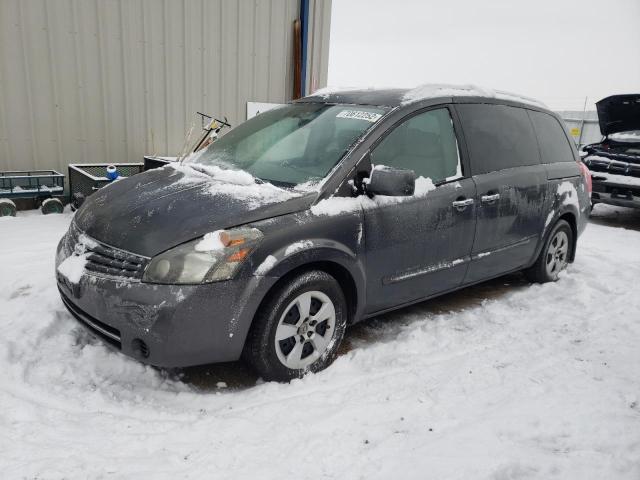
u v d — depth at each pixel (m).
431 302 4.48
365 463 2.34
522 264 4.66
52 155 7.11
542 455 2.40
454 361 3.36
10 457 2.28
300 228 2.95
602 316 4.22
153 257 2.71
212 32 8.12
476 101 4.20
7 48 6.54
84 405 2.71
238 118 8.73
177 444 2.44
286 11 8.83
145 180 3.61
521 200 4.34
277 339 2.94
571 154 5.18
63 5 6.80
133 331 2.66
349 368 3.22
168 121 7.99
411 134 3.64
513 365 3.33
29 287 4.18
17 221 6.06
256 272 2.76
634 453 2.44
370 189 3.18
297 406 2.78
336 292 3.16
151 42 7.59
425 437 2.55
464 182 3.87
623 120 8.48
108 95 7.38
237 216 2.86
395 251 3.44
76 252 3.04
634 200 7.99
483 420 2.69
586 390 3.02
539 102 5.02
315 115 3.89
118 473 2.22
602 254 6.20
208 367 3.21
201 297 2.65
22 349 3.14
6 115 6.69
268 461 2.34
